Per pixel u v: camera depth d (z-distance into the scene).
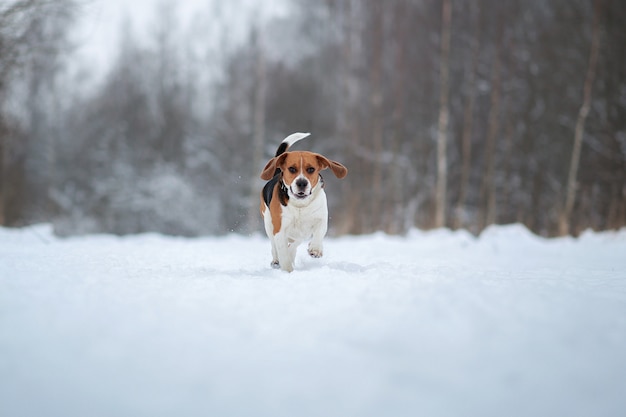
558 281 4.57
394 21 26.12
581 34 23.88
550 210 24.03
